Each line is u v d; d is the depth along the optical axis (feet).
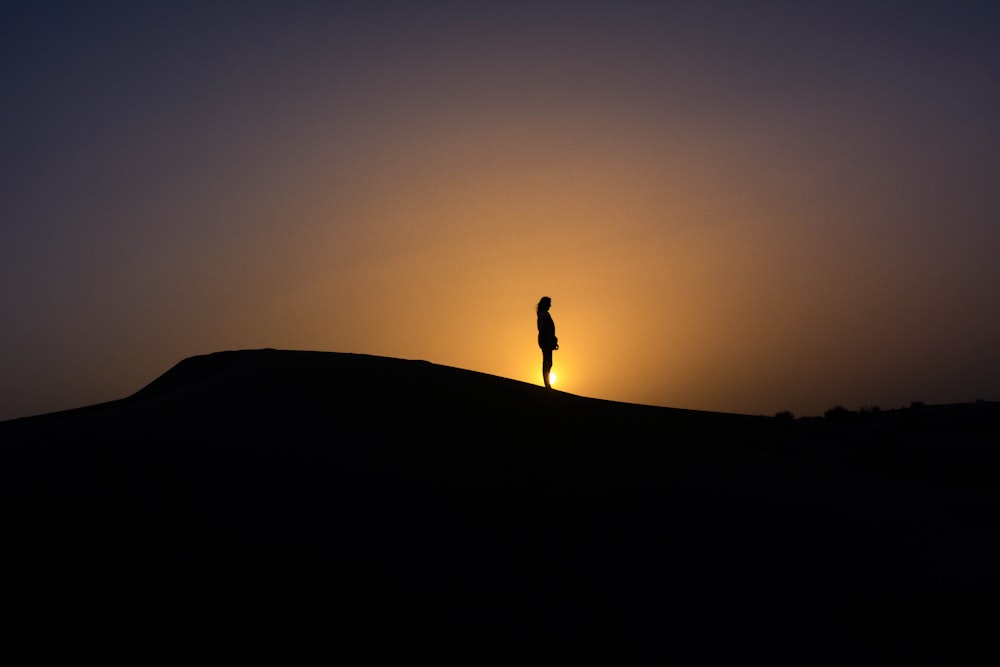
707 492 31.35
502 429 35.04
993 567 28.14
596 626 21.52
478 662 19.42
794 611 23.71
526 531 25.89
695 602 23.40
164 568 20.83
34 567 20.13
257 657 18.38
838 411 94.99
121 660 17.65
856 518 31.40
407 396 37.58
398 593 21.39
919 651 22.35
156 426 29.91
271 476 26.55
